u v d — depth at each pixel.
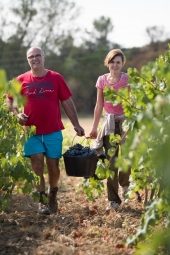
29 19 80.38
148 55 80.19
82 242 7.45
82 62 85.06
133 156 5.47
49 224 8.49
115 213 8.98
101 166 7.74
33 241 7.54
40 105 9.11
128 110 6.45
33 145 9.16
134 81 6.51
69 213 9.46
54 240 7.58
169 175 4.23
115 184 9.32
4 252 7.07
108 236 7.68
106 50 87.31
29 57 9.14
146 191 9.11
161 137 5.54
